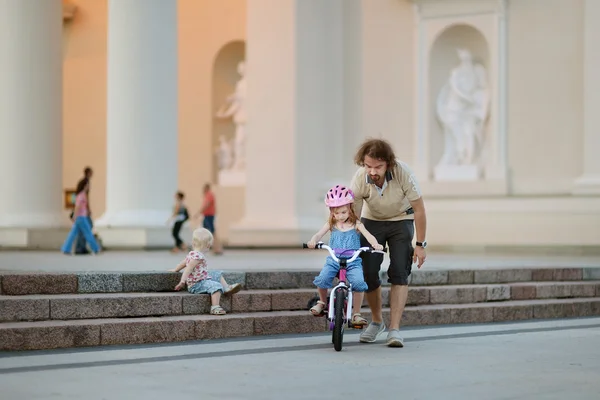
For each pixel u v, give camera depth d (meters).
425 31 50.94
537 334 22.09
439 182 50.25
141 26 43.94
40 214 44.91
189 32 59.38
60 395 13.95
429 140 50.91
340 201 19.44
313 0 51.09
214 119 58.72
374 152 19.48
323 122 51.47
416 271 26.20
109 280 21.31
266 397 13.94
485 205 49.03
